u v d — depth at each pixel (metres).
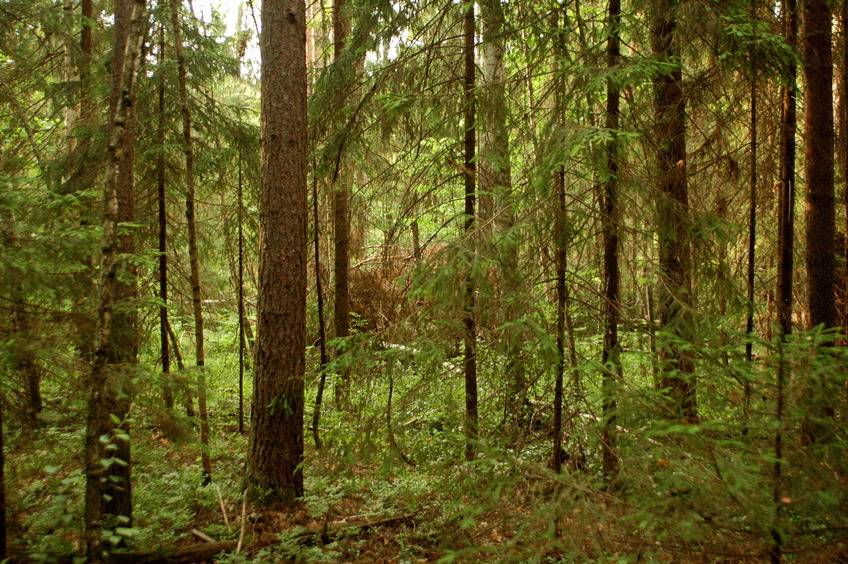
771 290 7.63
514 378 5.21
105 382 3.72
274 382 5.94
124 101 3.93
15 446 3.89
